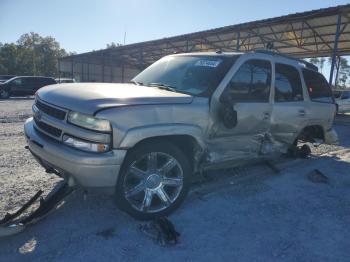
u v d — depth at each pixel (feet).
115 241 11.16
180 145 13.98
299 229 12.78
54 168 12.13
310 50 88.84
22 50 301.43
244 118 15.25
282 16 58.23
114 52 118.73
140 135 11.54
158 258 10.37
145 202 12.55
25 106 62.59
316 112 20.43
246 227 12.67
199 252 10.82
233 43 87.20
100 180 11.14
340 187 17.95
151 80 16.02
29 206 12.51
